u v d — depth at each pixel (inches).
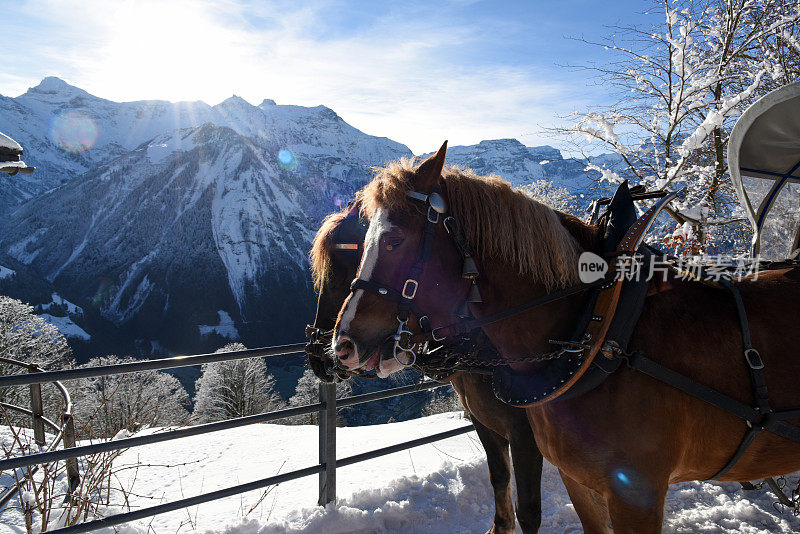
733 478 73.0
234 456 168.7
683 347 65.7
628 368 64.6
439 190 69.2
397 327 67.6
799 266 77.1
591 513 74.6
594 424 65.0
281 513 121.8
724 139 217.5
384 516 114.0
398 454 163.9
